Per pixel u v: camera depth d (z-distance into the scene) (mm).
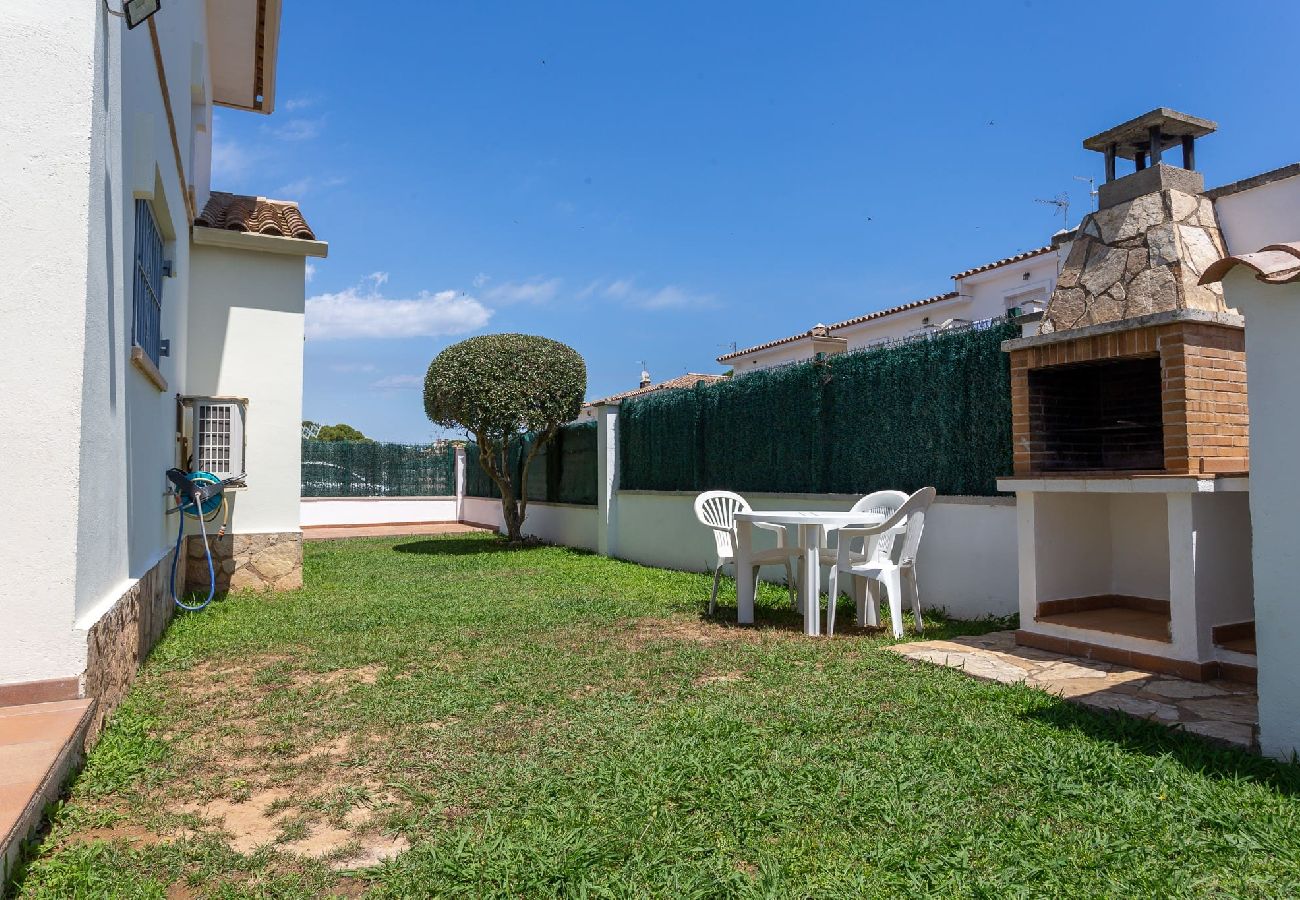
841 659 5086
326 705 4156
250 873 2398
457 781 3064
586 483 13781
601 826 2656
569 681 4598
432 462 23562
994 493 6441
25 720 2961
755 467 9359
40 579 3168
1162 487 4566
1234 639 4602
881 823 2684
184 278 7871
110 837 2633
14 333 3168
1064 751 3279
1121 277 5145
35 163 3252
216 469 8047
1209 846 2469
